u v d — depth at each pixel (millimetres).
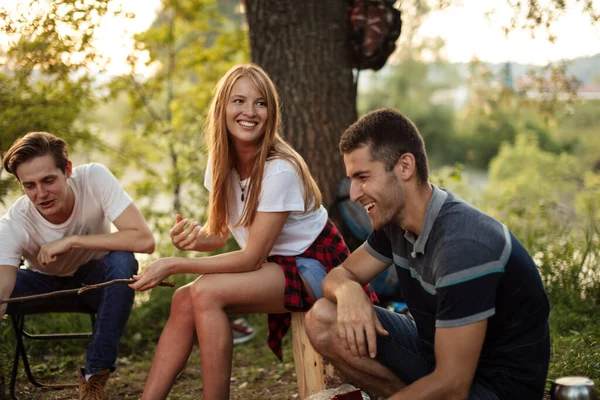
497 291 2311
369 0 4914
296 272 3061
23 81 4652
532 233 5391
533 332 2387
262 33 4867
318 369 2943
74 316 4574
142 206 6188
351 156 2398
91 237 3303
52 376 4004
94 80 5082
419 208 2389
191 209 6117
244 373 4137
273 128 3143
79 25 4359
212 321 2844
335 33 4875
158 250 5742
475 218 2314
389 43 4980
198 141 6430
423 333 2562
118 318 3256
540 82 5898
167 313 5008
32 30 4262
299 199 3064
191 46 7156
